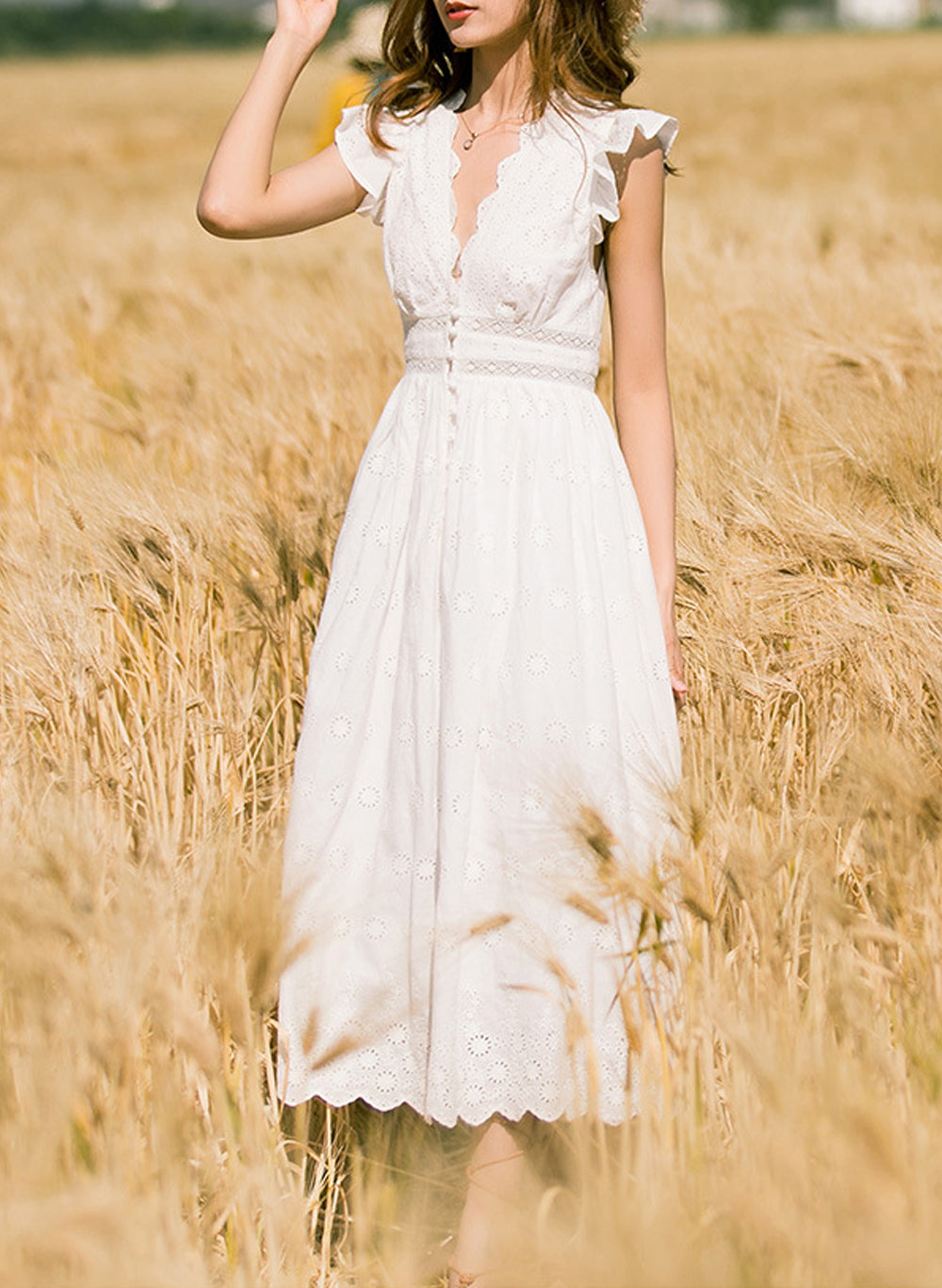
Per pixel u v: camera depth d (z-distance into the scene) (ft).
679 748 11.66
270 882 9.74
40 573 15.78
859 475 16.79
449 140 11.73
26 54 447.42
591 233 11.30
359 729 11.39
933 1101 9.36
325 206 12.07
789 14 459.73
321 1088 11.10
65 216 76.54
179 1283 7.72
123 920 9.25
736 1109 9.42
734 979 10.64
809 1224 7.85
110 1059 9.16
